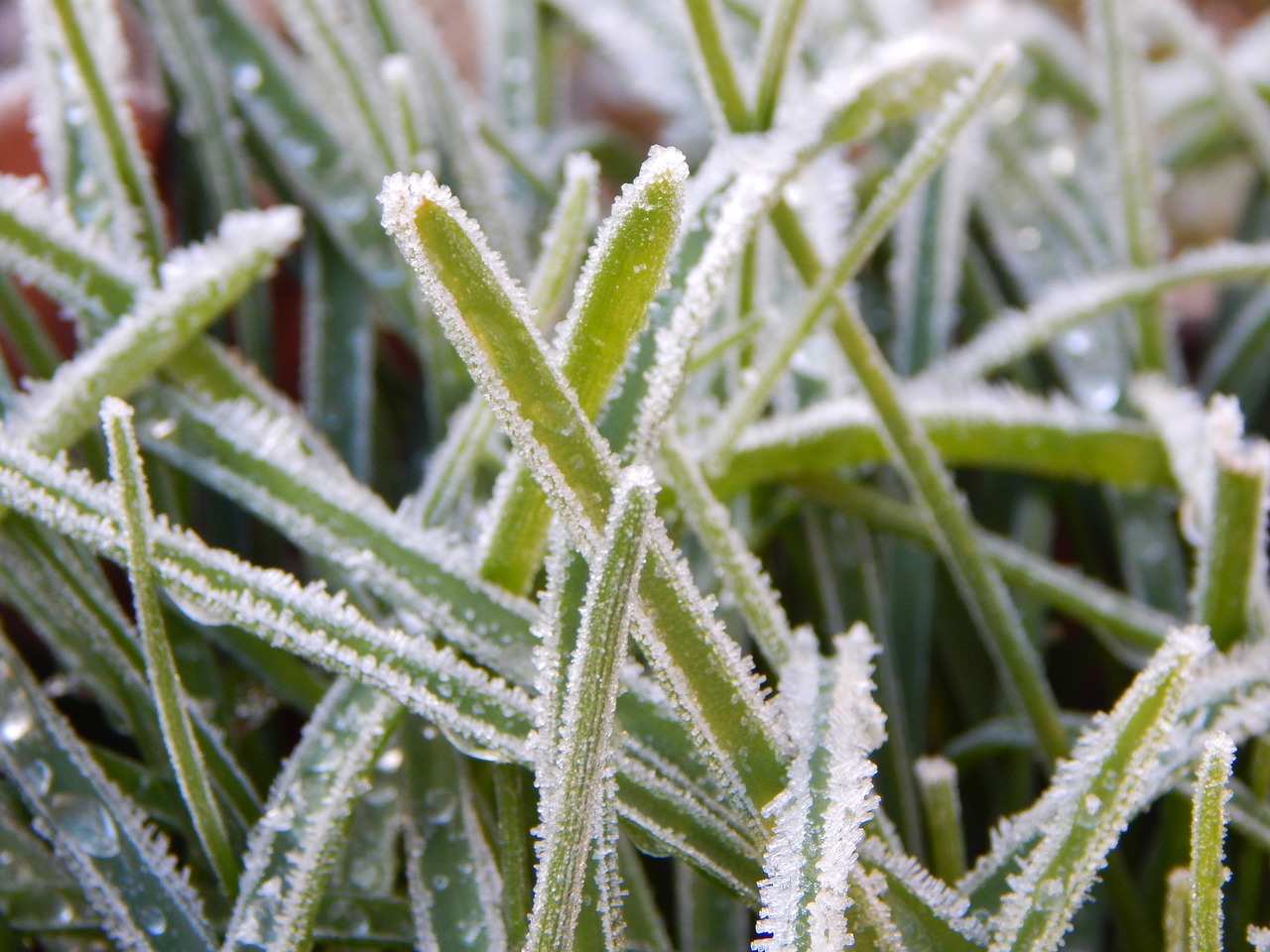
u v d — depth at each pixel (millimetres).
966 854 260
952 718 273
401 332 267
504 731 199
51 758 210
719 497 245
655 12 307
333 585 230
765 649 210
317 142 267
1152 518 268
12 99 269
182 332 225
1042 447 258
